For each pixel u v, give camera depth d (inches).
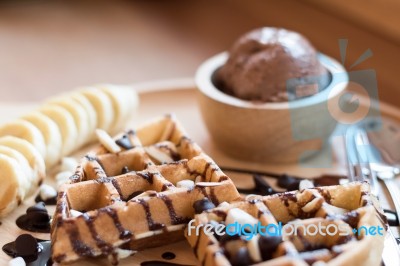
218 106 19.3
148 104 22.8
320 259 14.5
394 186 18.5
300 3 31.5
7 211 17.3
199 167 17.1
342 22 29.3
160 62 30.0
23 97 26.9
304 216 15.9
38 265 16.1
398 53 26.8
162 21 34.3
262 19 32.7
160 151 17.8
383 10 27.0
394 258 15.8
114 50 31.2
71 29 33.5
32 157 17.8
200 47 31.3
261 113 18.9
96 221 15.4
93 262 16.0
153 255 16.4
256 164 19.9
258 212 15.5
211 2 36.5
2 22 34.4
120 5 36.9
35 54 30.8
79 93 20.8
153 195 15.9
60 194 16.0
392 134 20.6
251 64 19.5
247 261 14.7
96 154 17.7
